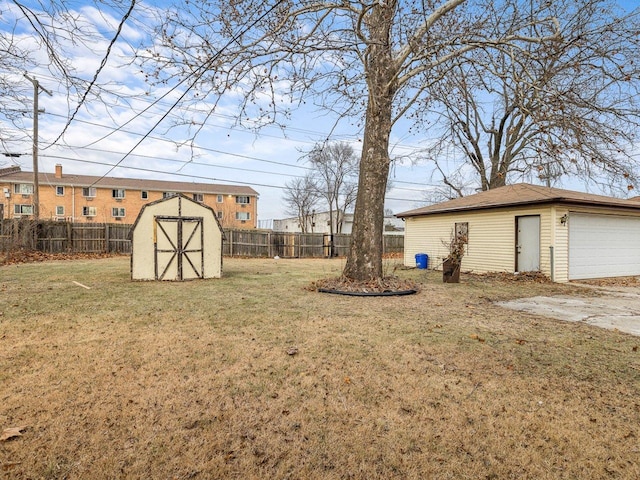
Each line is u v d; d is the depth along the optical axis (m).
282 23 5.07
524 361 3.72
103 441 2.24
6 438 2.23
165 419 2.51
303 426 2.47
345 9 5.78
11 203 32.09
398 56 7.41
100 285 8.34
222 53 5.04
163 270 9.52
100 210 35.75
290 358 3.70
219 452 2.18
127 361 3.54
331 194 38.47
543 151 5.07
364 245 8.12
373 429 2.45
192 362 3.54
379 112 7.89
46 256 15.72
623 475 2.02
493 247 12.37
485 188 19.31
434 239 14.98
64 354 3.70
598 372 3.45
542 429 2.46
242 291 7.84
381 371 3.40
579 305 6.87
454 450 2.24
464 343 4.26
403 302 6.87
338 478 1.98
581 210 11.07
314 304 6.45
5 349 3.82
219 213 38.28
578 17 6.34
